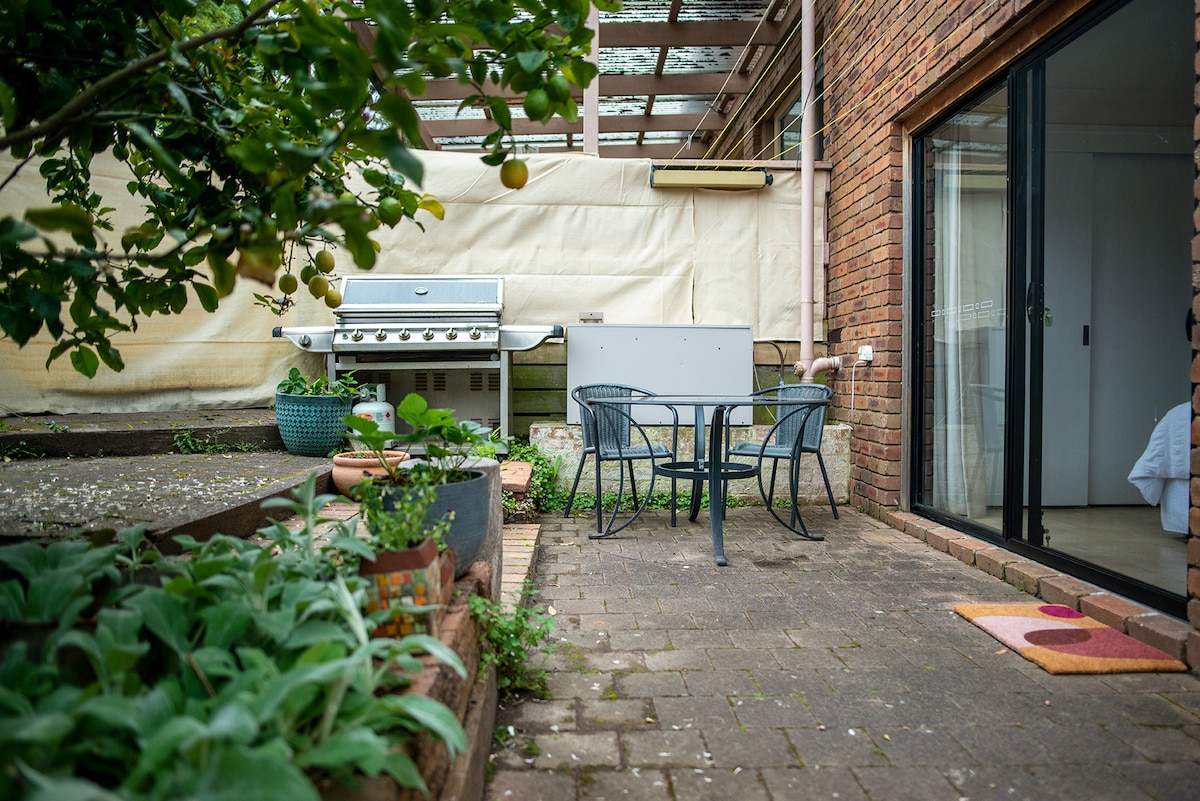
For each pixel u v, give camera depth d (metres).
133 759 0.85
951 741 1.81
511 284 5.14
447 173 5.10
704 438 3.85
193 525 2.15
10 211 4.03
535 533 3.64
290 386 4.16
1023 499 3.33
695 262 5.23
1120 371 4.28
